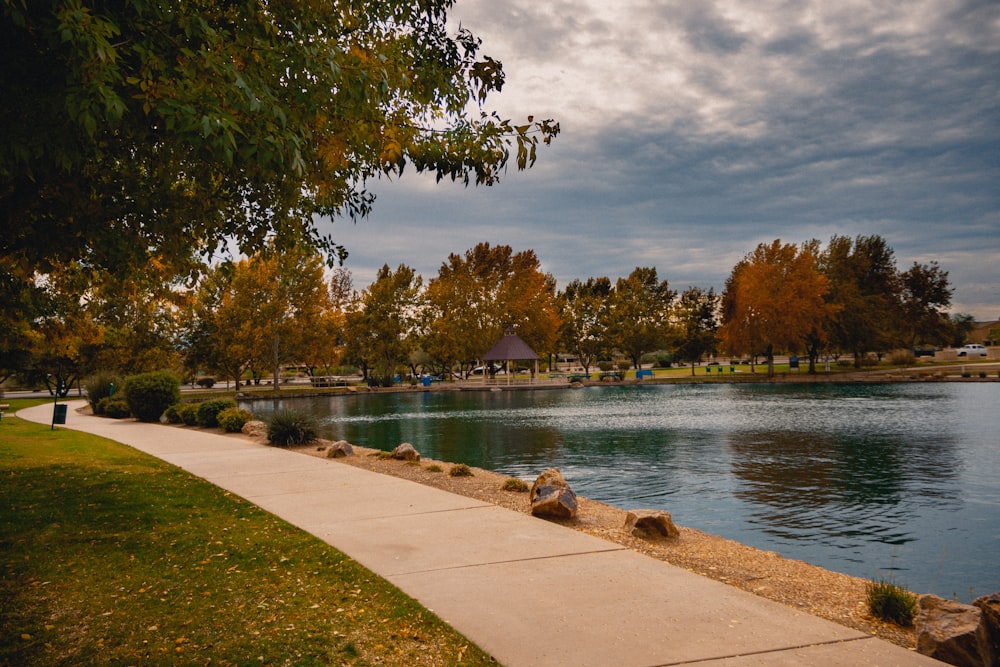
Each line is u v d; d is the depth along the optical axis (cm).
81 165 536
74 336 1838
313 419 1709
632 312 7825
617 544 686
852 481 1362
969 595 716
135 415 2436
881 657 402
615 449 1886
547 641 427
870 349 6438
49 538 696
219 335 5162
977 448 1791
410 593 525
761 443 1966
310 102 494
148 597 517
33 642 428
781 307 5681
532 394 5122
